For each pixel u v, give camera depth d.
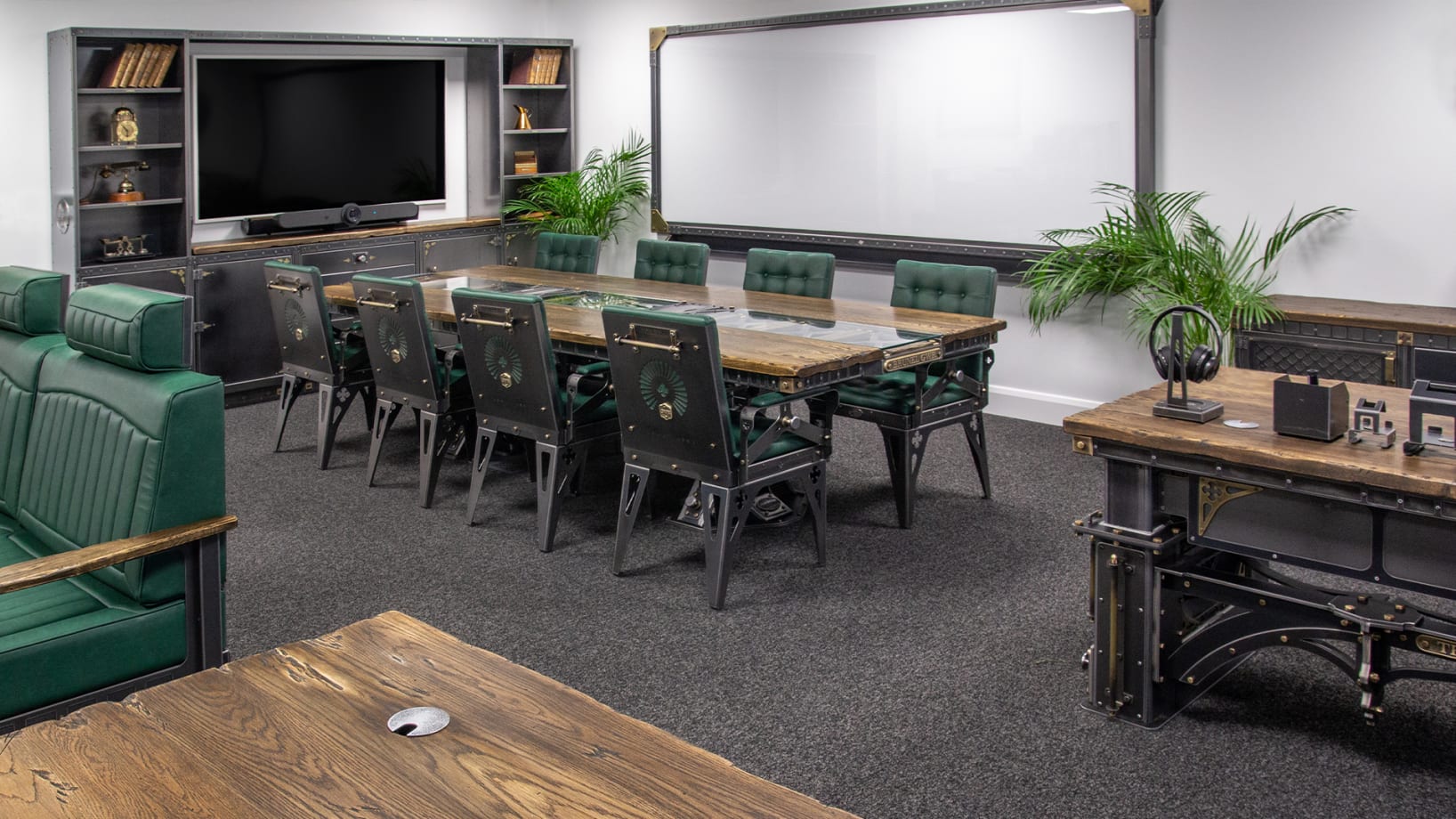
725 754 2.64
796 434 3.70
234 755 1.43
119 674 2.44
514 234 7.41
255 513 4.38
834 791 2.49
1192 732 2.70
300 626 3.37
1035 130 5.42
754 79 6.48
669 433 3.50
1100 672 2.78
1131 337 5.31
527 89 7.47
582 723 1.51
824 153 6.27
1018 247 5.59
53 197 5.70
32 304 3.14
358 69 6.79
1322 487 2.31
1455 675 2.34
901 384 4.21
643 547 4.00
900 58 5.84
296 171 6.62
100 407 2.73
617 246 7.52
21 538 2.95
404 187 7.15
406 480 4.80
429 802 1.32
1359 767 2.53
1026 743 2.67
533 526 4.22
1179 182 5.07
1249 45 4.78
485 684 1.62
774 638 3.25
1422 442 2.28
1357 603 2.44
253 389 6.24
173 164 5.91
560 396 3.88
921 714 2.82
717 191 6.82
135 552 2.35
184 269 5.88
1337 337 4.28
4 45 5.52
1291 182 4.77
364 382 4.98
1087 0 5.12
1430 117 4.38
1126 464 2.63
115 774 1.39
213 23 6.14
